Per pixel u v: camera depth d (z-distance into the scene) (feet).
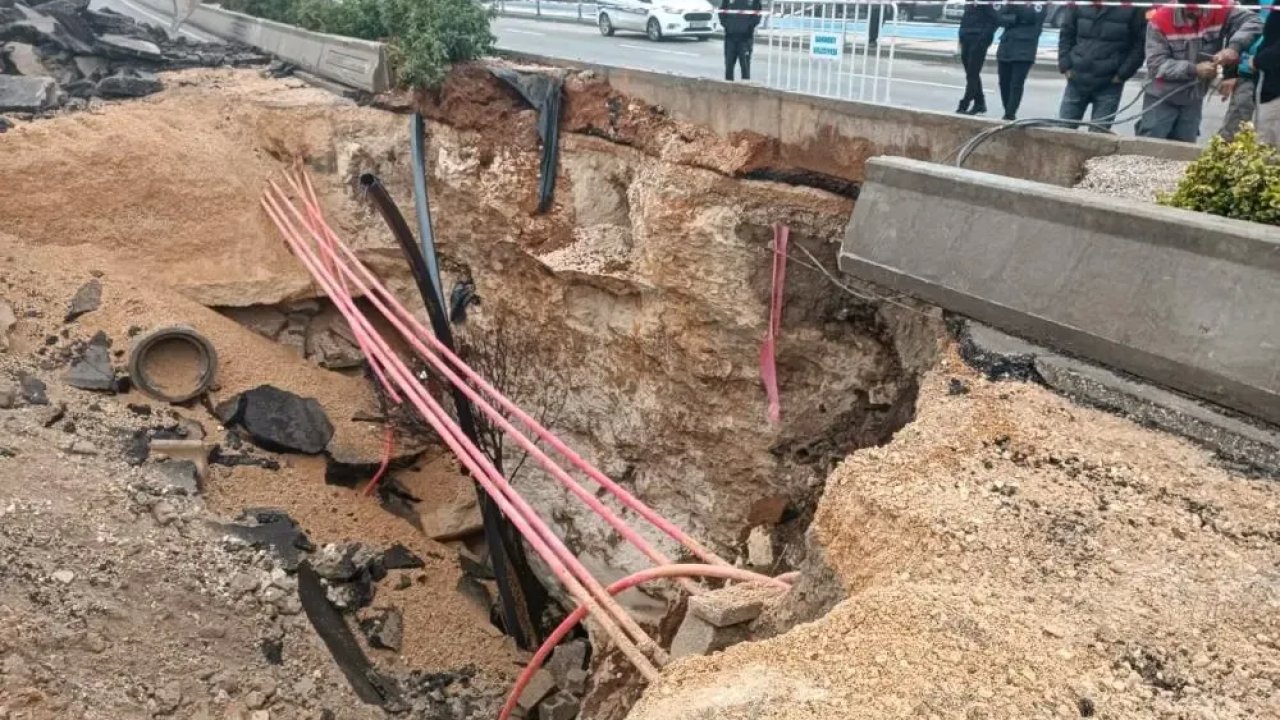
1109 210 18.19
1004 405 18.63
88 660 26.27
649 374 39.86
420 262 39.29
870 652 13.15
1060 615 13.64
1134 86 45.83
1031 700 12.12
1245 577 14.17
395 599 38.06
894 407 29.48
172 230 48.42
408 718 33.09
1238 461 16.42
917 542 15.48
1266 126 27.02
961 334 21.11
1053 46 60.59
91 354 41.01
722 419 36.99
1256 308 15.97
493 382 46.55
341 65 54.80
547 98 43.11
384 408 44.39
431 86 48.16
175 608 29.89
